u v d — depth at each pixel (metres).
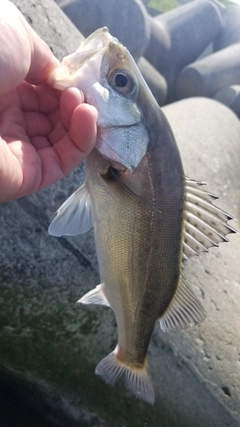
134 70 0.21
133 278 0.23
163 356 0.31
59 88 0.21
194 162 0.45
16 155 0.22
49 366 0.31
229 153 0.50
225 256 0.39
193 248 0.23
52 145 0.24
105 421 0.31
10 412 0.33
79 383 0.31
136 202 0.21
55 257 0.33
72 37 0.38
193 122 0.50
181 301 0.24
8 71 0.20
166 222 0.22
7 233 0.32
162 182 0.22
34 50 0.22
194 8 0.86
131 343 0.25
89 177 0.22
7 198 0.22
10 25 0.20
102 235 0.22
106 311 0.32
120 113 0.21
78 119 0.20
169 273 0.23
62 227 0.23
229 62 0.79
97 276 0.33
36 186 0.23
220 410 0.31
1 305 0.31
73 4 0.63
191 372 0.31
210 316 0.34
